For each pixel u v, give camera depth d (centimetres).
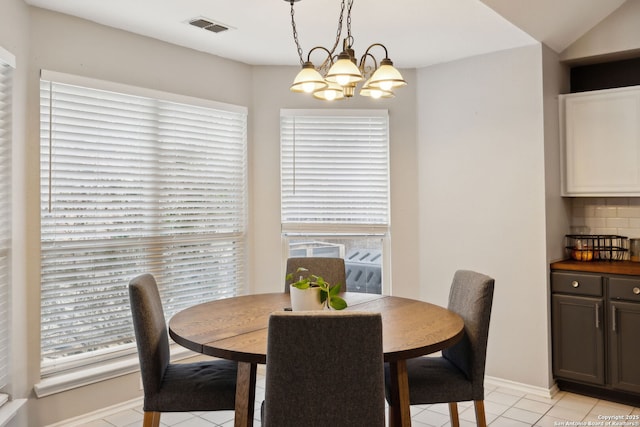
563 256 376
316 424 172
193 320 237
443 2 280
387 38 337
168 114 341
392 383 219
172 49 342
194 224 358
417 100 404
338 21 305
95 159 304
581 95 363
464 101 381
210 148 368
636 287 320
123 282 319
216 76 370
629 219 375
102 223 308
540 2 303
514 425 302
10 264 259
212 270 371
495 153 368
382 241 407
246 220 392
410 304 274
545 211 348
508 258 363
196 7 284
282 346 168
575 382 348
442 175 392
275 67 395
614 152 351
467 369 239
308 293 234
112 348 316
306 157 400
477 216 376
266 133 394
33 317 278
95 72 302
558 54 372
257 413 320
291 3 274
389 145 403
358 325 167
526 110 354
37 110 279
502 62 364
